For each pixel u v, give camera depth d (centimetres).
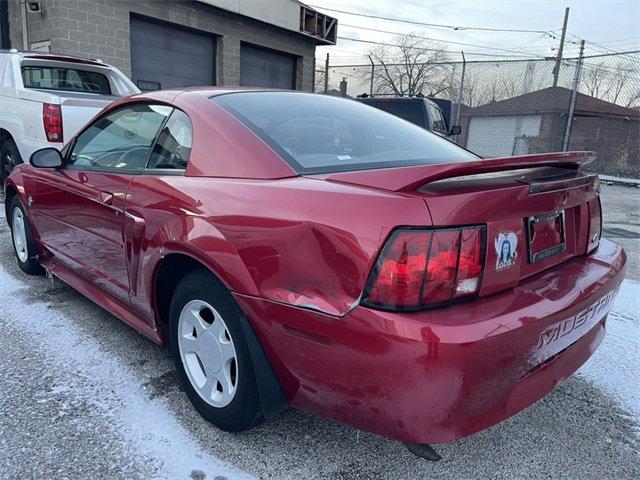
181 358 231
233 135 218
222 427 215
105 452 203
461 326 153
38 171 350
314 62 1523
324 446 212
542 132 1728
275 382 193
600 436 227
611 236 657
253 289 185
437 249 155
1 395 238
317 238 168
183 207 214
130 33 999
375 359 156
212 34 1172
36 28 916
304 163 208
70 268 330
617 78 1350
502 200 167
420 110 834
